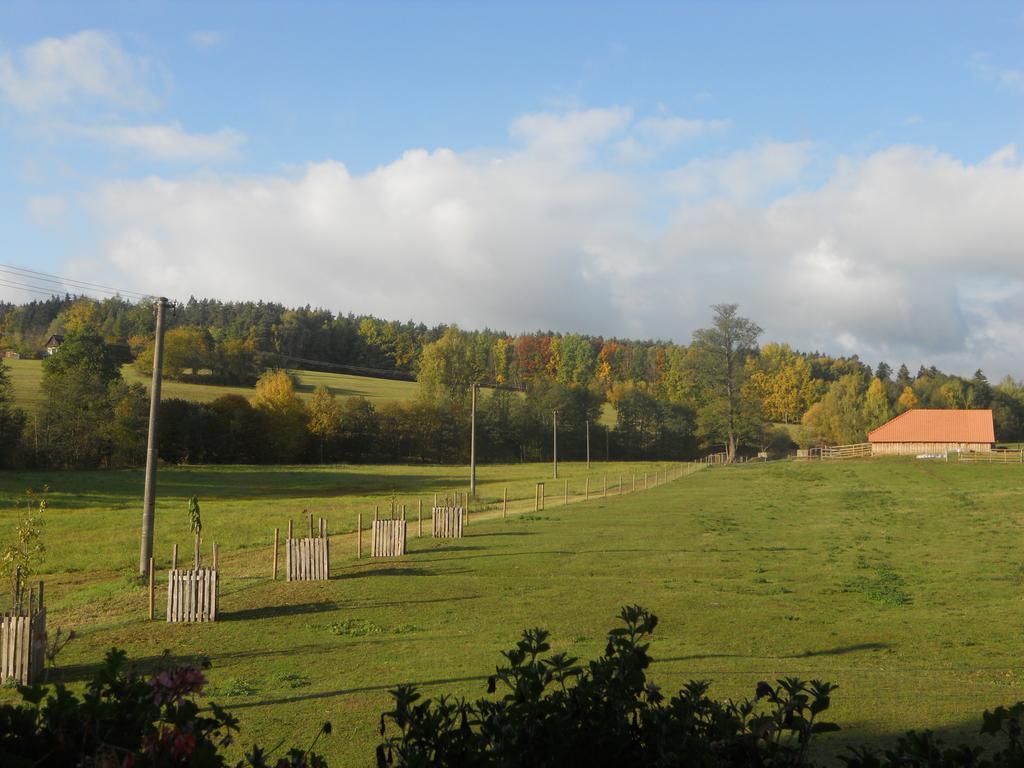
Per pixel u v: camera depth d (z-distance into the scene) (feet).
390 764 14.61
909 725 36.52
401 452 425.69
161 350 93.97
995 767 13.34
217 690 44.06
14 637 47.06
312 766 14.74
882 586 78.69
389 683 44.83
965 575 86.38
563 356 627.46
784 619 63.82
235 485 259.19
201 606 65.10
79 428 296.71
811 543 112.68
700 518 145.18
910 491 198.29
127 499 196.24
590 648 53.01
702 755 13.73
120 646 56.80
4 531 132.98
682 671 46.88
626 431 492.13
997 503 166.91
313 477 299.79
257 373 492.13
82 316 513.45
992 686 43.83
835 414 453.99
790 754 14.42
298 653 53.57
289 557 84.69
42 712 13.39
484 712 15.40
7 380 303.07
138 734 13.23
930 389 552.00
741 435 388.57
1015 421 536.01
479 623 62.13
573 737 14.49
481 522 141.79
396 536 102.12
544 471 349.41
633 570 88.94
